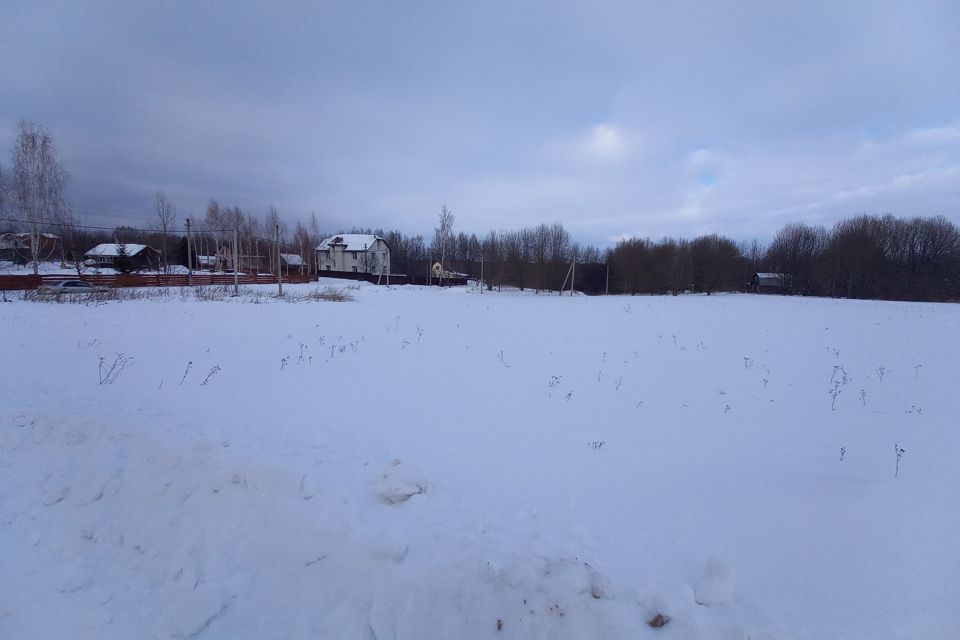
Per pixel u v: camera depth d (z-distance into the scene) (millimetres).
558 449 5223
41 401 6367
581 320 18297
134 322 15000
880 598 2756
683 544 3307
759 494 4098
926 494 4051
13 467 4922
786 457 5023
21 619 3168
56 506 4348
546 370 9391
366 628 2898
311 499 3885
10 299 23891
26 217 34719
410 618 2852
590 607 2711
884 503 3891
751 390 8031
